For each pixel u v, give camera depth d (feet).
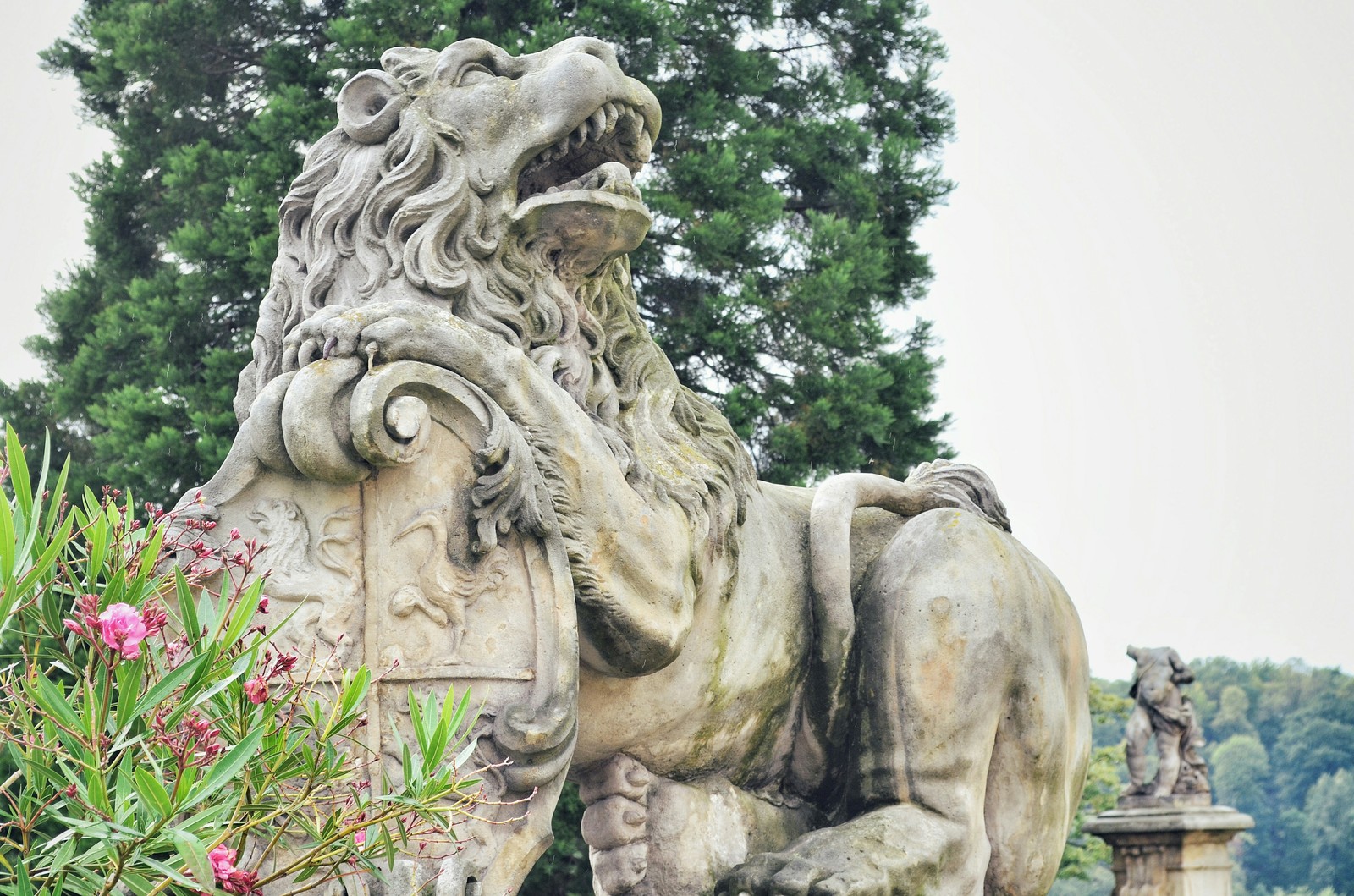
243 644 8.04
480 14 28.73
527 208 10.03
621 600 9.69
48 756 7.07
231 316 27.99
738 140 29.07
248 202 27.09
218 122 30.12
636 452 10.30
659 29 28.43
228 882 6.78
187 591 7.18
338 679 8.77
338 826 7.53
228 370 26.43
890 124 32.73
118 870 6.54
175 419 26.45
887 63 33.19
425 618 9.09
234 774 6.76
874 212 30.91
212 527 8.95
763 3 30.73
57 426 29.53
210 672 7.10
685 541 10.16
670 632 9.92
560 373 10.15
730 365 28.71
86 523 7.67
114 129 30.30
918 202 31.63
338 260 9.98
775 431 28.07
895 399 29.66
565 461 9.56
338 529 9.07
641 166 10.77
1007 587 11.67
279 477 9.14
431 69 10.26
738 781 11.51
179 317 27.35
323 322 9.22
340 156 10.26
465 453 9.28
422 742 7.59
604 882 10.82
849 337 29.09
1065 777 11.91
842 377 28.48
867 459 28.84
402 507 9.14
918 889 10.78
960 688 11.30
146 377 27.76
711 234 27.61
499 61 10.35
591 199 10.05
